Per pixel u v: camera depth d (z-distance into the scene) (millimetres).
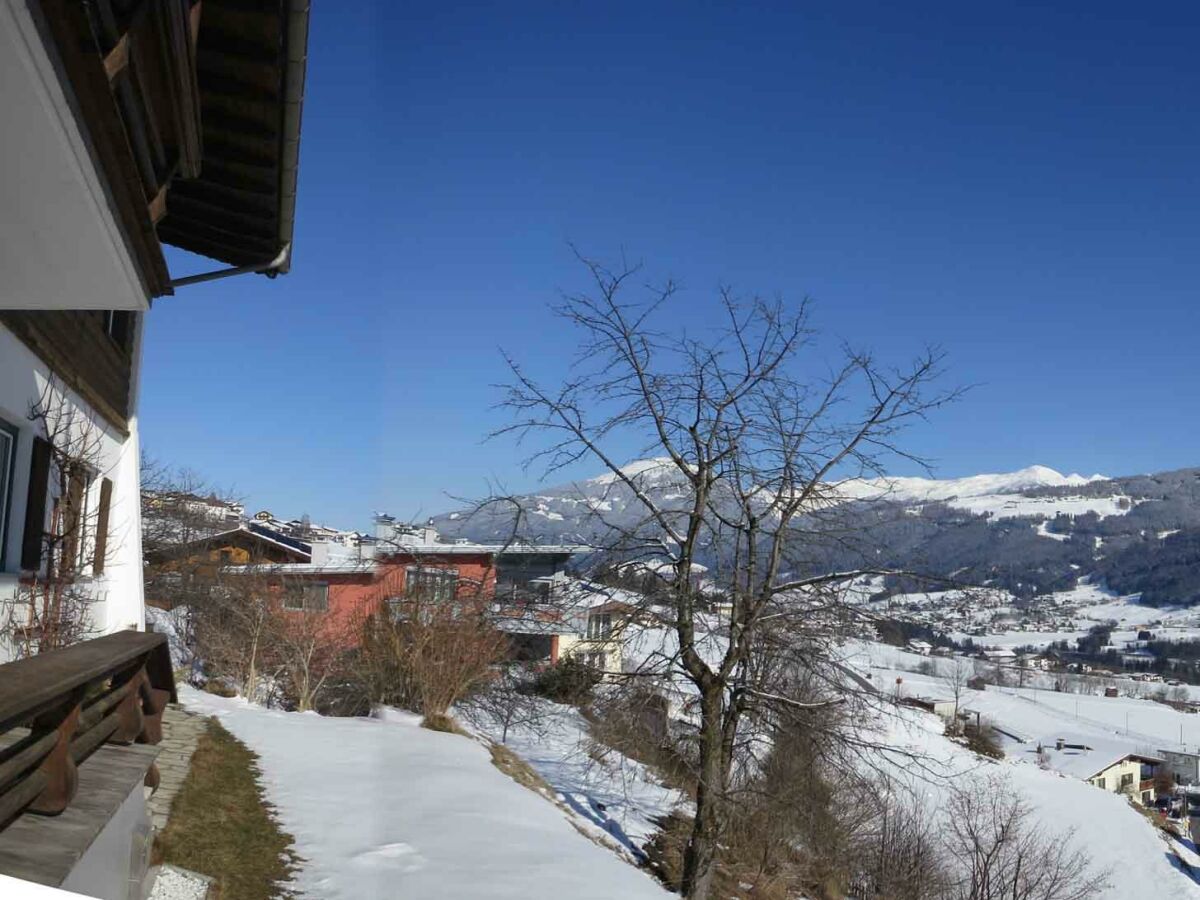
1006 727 66000
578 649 14328
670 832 14992
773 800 13539
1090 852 35406
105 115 3594
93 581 10945
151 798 8625
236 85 7188
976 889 21234
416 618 18922
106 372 11211
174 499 31516
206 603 22641
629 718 13484
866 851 19000
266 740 12570
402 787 11109
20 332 7805
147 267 4969
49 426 8859
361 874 7945
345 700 20406
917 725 15836
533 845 9734
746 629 12641
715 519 13016
